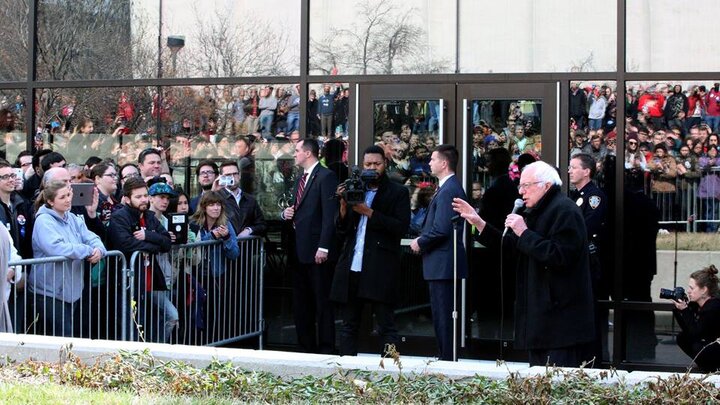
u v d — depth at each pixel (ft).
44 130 40.78
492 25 36.96
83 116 40.50
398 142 37.55
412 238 37.40
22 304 30.30
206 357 25.04
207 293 35.83
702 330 31.37
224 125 39.24
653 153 35.65
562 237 26.40
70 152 40.57
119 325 32.17
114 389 23.57
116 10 40.32
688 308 31.86
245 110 39.06
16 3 41.04
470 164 36.83
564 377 23.45
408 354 37.14
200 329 35.63
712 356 31.04
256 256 38.04
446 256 33.42
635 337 35.50
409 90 37.45
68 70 40.68
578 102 36.06
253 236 37.73
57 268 30.30
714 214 35.22
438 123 37.17
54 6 40.78
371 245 34.42
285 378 24.50
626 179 35.78
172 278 34.22
